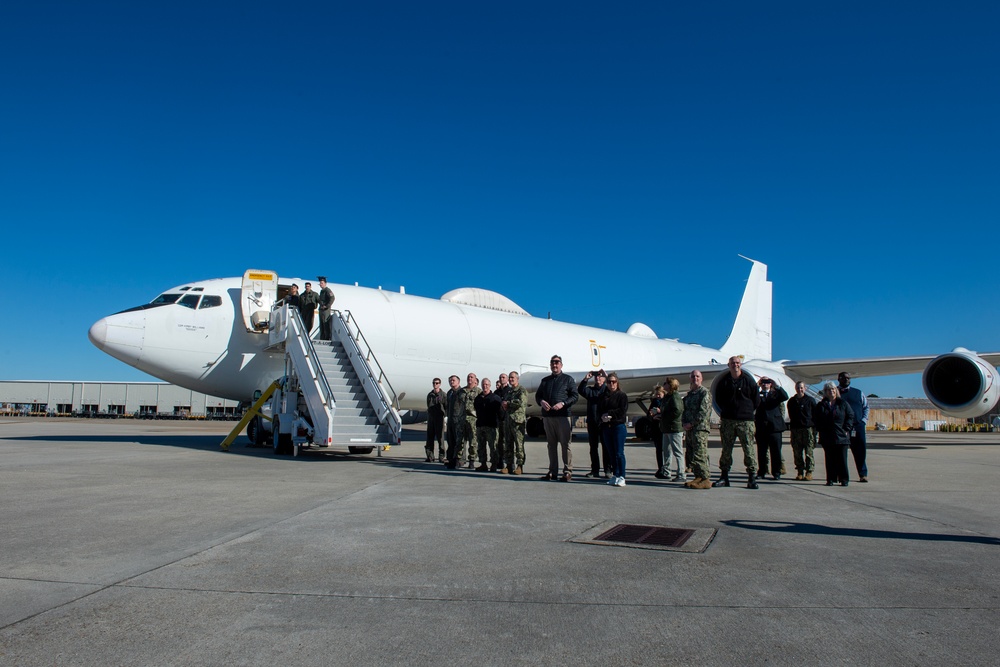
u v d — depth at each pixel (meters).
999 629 3.49
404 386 18.78
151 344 15.22
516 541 5.52
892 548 5.39
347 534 5.67
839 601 3.95
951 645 3.25
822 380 21.11
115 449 14.88
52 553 4.88
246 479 9.45
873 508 7.59
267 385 16.61
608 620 3.59
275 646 3.17
